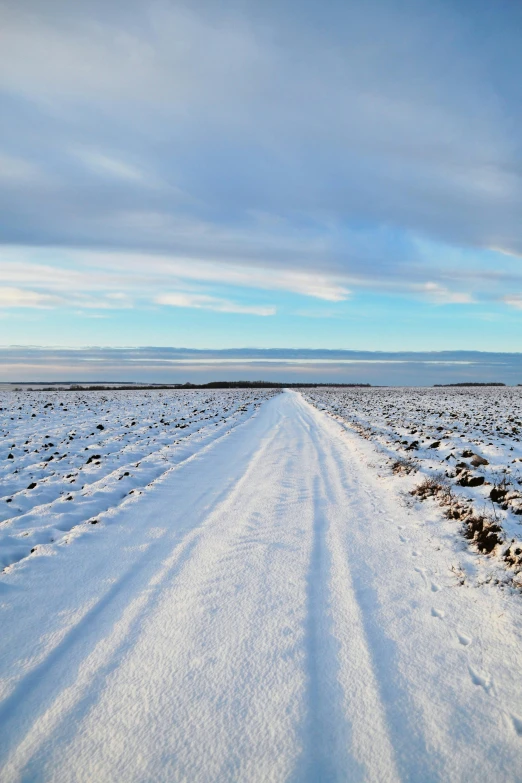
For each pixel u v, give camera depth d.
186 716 2.91
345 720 2.85
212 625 3.94
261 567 5.07
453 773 2.46
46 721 2.89
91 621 4.05
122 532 6.26
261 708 2.97
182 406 31.55
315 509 7.15
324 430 17.89
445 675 3.23
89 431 16.72
